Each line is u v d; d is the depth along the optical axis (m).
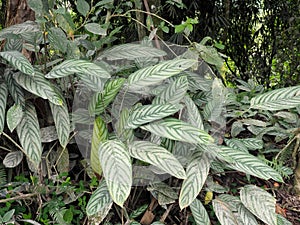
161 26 1.11
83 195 0.99
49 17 0.97
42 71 0.96
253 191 0.89
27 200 0.96
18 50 0.97
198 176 0.82
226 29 2.24
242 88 1.54
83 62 0.83
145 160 0.77
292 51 1.90
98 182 0.92
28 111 0.90
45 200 0.95
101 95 0.81
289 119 1.35
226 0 2.17
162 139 0.90
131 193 1.01
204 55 1.02
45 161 1.00
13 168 1.04
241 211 0.90
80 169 1.07
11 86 0.89
